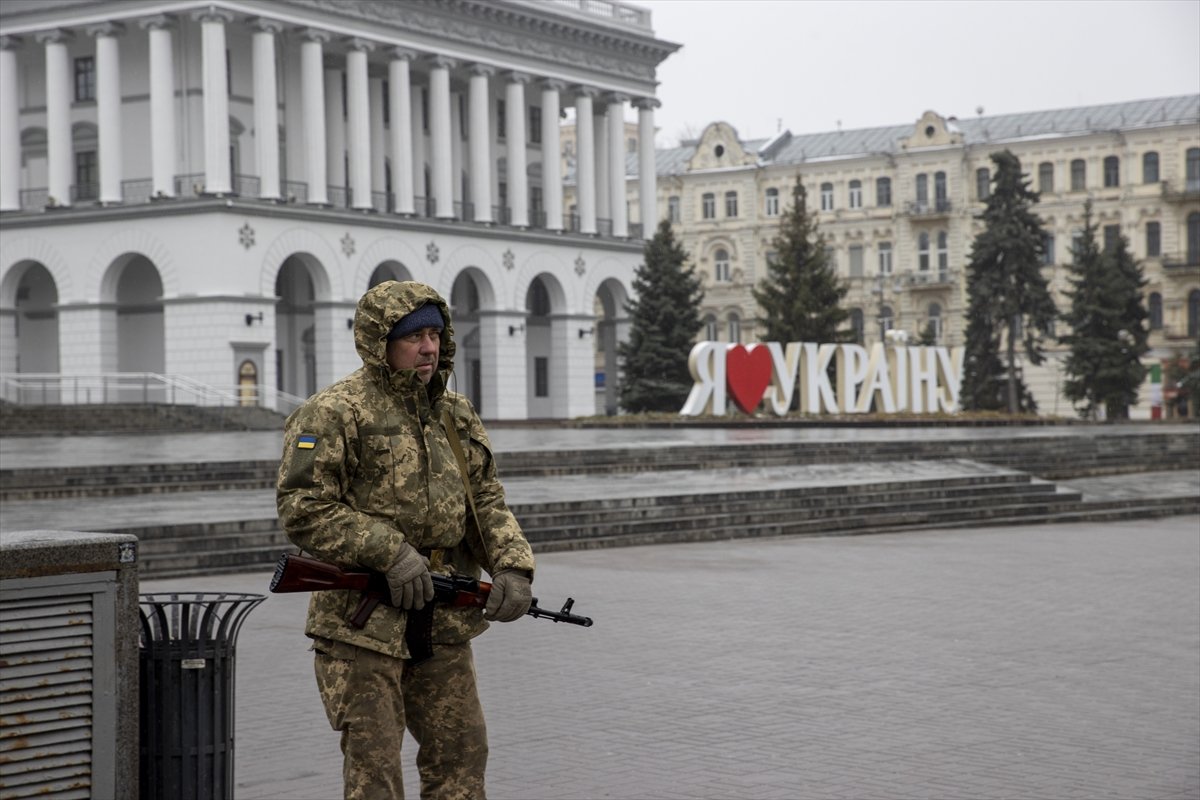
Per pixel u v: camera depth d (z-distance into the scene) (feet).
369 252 205.57
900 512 80.33
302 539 15.53
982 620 44.29
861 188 303.07
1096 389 239.71
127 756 17.26
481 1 219.61
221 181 188.55
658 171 326.44
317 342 201.67
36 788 16.62
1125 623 43.86
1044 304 234.99
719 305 315.78
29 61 207.51
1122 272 245.04
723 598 49.11
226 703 18.25
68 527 55.21
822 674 35.45
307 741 28.40
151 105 191.93
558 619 16.43
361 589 15.65
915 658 37.68
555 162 237.04
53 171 197.88
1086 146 285.64
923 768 26.35
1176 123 276.82
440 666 16.17
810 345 166.09
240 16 191.11
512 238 227.40
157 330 198.80
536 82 235.40
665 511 72.38
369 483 15.87
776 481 84.48
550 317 238.68
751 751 27.63
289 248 194.90
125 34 200.44
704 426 160.76
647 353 214.69
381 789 15.52
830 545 68.59
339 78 214.48
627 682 34.37
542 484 82.38
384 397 16.07
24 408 147.33
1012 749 27.81
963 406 237.66
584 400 239.91
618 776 25.84
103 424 152.46
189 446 110.63
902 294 298.15
